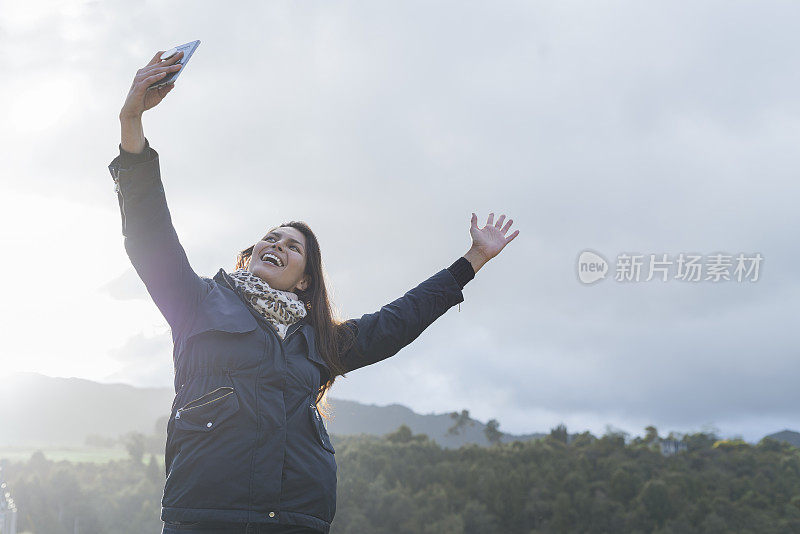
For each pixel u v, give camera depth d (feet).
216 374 8.55
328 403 10.34
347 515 449.48
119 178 8.69
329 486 8.69
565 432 636.89
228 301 9.14
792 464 539.29
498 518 483.51
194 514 8.02
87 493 505.25
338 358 10.03
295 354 9.16
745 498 478.59
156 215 8.76
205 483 8.07
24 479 509.35
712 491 497.46
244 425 8.32
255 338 8.84
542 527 467.11
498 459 563.07
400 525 451.12
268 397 8.54
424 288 10.92
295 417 8.69
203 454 8.16
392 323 10.52
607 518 463.42
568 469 535.19
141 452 614.75
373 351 10.38
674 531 436.35
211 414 8.33
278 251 10.20
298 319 9.49
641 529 449.06
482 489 502.79
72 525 469.16
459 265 11.20
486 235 11.55
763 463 542.16
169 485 8.27
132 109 8.43
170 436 8.52
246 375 8.58
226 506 8.04
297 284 10.36
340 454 551.18
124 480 548.31
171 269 8.84
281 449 8.37
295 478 8.36
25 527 449.06
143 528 468.34
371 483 493.36
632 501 477.36
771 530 431.02
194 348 8.73
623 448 592.19
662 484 474.08
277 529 8.21
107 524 471.62
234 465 8.14
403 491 501.15
